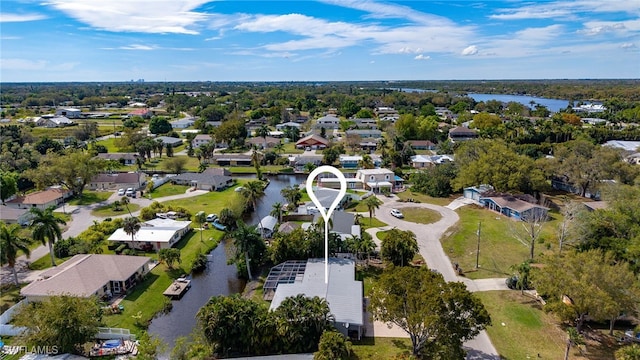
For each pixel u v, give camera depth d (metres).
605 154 88.56
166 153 148.25
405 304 37.78
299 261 57.59
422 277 38.56
